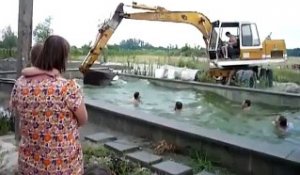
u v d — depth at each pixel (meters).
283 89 13.95
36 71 2.37
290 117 9.75
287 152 4.91
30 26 5.51
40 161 2.35
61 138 2.34
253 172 5.05
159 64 21.70
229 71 15.71
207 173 5.00
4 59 19.08
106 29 15.10
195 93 13.84
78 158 2.47
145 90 14.62
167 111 10.69
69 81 2.38
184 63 21.31
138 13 15.80
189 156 5.83
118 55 27.23
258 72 16.14
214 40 15.93
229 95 12.41
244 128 8.72
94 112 7.89
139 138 6.75
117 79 16.52
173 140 6.14
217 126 8.95
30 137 2.36
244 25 15.81
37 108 2.31
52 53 2.35
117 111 7.36
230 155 5.31
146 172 4.69
